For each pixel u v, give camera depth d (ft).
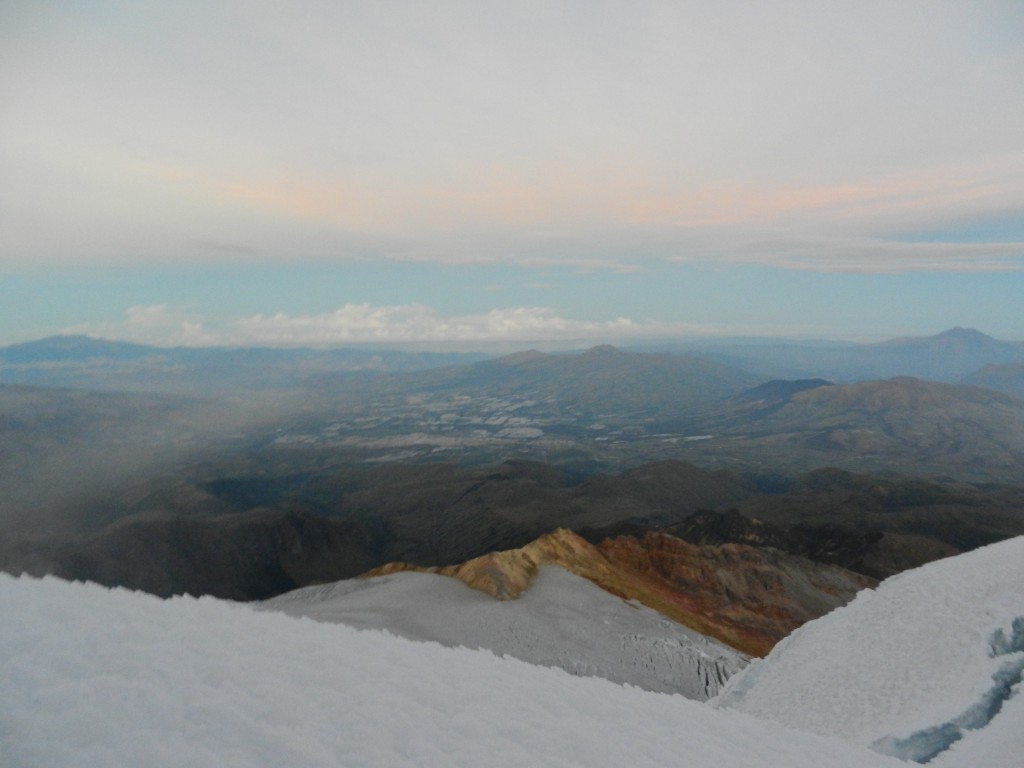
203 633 28.66
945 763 81.05
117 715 19.51
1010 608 120.88
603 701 41.14
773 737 45.73
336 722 24.47
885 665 117.50
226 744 20.15
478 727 29.07
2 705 17.95
